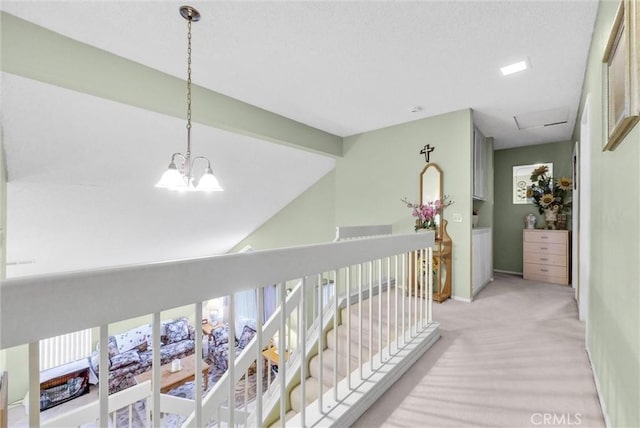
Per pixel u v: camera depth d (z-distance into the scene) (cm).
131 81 231
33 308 56
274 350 370
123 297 68
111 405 148
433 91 292
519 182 512
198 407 83
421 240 227
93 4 169
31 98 212
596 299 173
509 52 222
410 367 191
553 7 173
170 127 293
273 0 168
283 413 114
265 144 384
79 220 358
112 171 306
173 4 170
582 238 273
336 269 141
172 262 77
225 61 234
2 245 217
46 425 130
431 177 368
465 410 149
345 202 455
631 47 88
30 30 186
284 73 254
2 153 219
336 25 191
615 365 126
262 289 103
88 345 490
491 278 456
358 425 139
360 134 437
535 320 279
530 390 165
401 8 175
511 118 368
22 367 398
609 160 137
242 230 592
